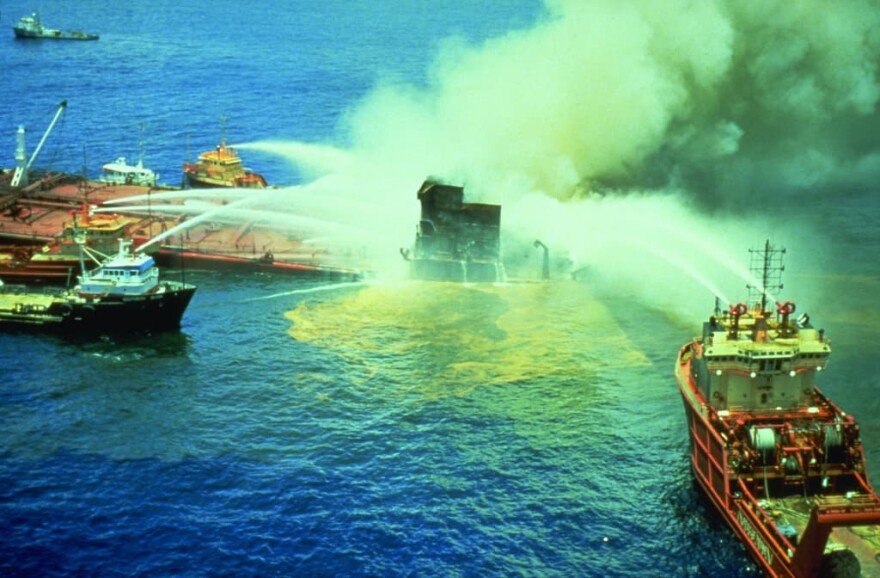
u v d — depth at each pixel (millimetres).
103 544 79812
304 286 135000
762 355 84312
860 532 79250
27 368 110812
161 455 92562
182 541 80250
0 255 139125
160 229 149250
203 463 91188
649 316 123875
